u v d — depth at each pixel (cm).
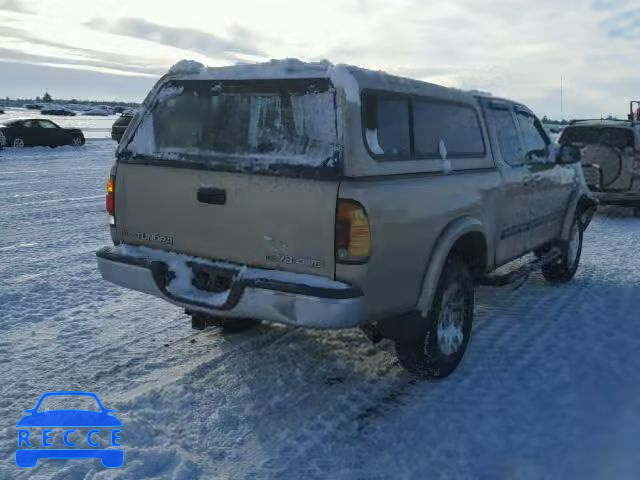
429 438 365
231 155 387
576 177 704
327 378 446
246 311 369
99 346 496
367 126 365
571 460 338
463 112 475
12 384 421
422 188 393
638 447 348
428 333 419
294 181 356
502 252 530
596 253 888
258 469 332
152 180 416
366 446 357
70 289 646
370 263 352
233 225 381
